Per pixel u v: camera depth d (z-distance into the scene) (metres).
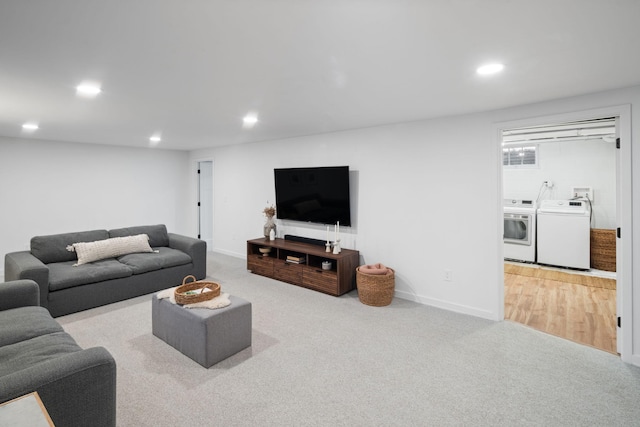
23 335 2.08
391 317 3.41
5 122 3.82
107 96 2.74
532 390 2.20
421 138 3.73
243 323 2.70
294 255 4.83
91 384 1.50
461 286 3.53
